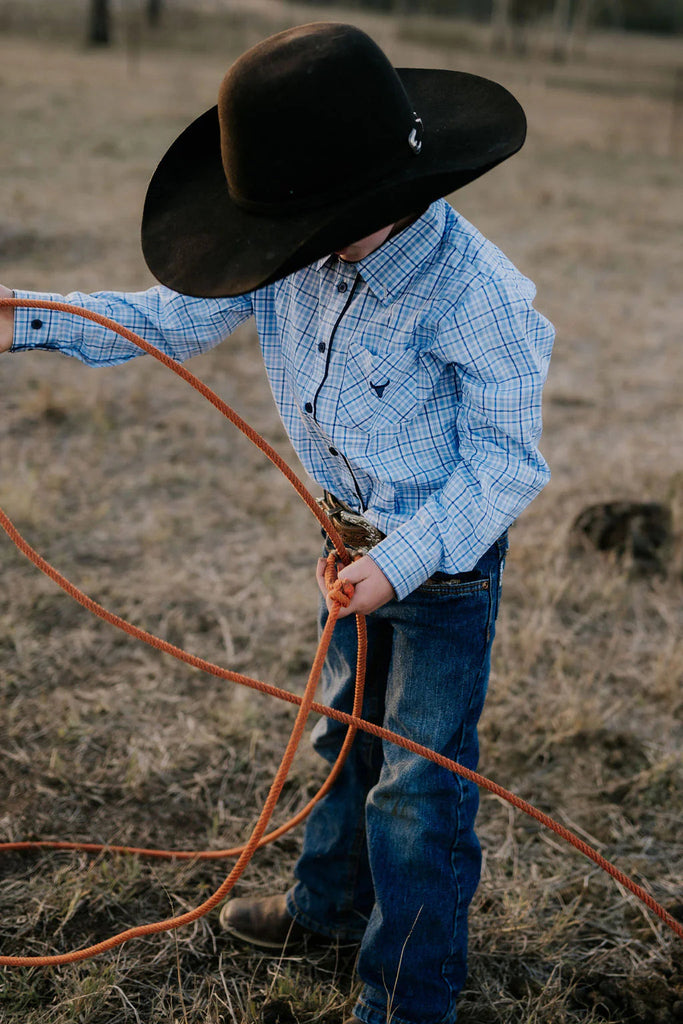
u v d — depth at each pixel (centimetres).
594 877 241
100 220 885
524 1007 205
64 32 2833
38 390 528
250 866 241
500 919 224
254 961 215
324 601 198
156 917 224
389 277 156
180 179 166
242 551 386
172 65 2328
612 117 2083
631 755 284
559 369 608
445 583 171
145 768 266
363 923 216
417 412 166
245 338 641
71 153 1183
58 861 238
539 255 885
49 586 350
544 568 380
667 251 929
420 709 179
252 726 287
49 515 397
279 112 138
